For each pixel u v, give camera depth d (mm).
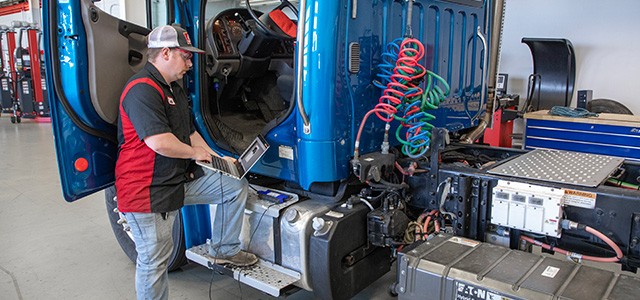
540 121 5074
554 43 5926
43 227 4172
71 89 2271
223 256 2604
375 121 2516
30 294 2996
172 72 2295
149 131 2131
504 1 3445
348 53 2260
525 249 2264
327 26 2156
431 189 2436
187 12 2709
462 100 3207
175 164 2316
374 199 2469
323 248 2217
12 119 10914
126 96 2191
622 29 6215
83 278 3217
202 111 2805
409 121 2520
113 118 2432
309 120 2254
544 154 2721
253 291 3031
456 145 3133
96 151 2492
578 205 1999
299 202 2500
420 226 2498
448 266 1916
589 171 2256
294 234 2350
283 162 2514
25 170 6234
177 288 3070
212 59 3094
